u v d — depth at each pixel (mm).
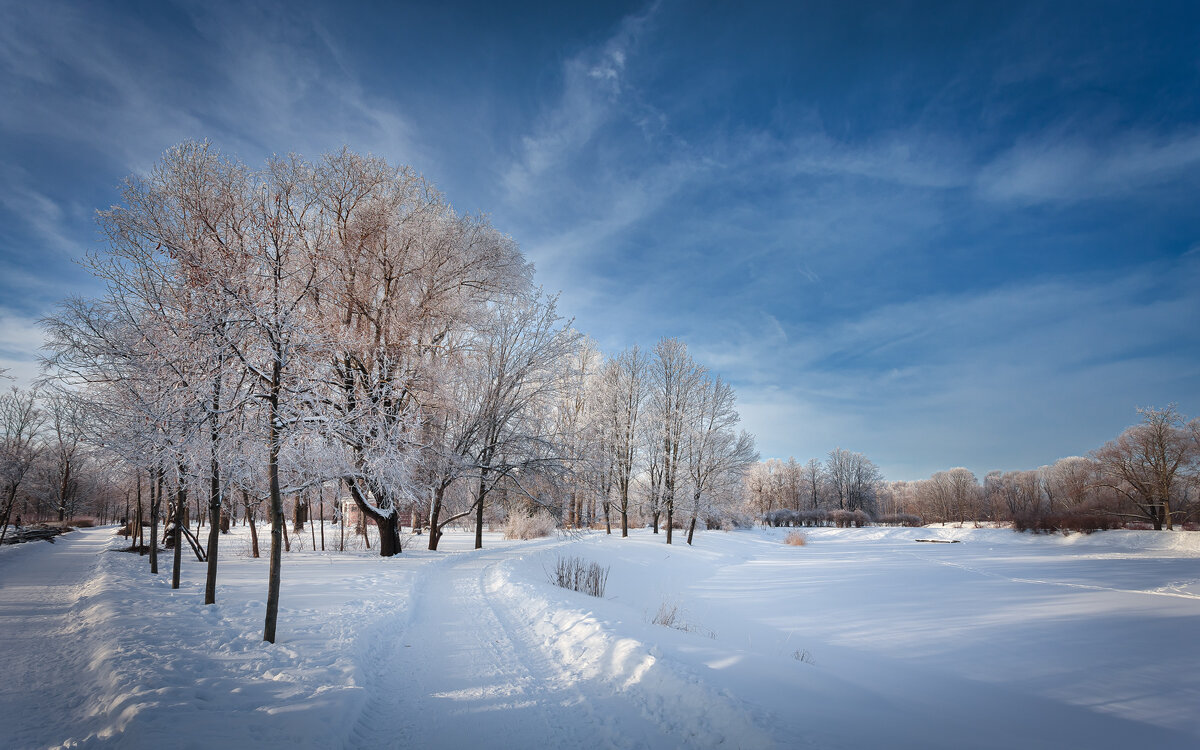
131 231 12109
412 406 18359
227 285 7836
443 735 4941
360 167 17547
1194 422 42312
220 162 14422
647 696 5656
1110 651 10883
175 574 11656
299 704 5086
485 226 21094
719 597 17781
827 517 87188
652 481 34938
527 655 7496
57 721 5074
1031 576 23672
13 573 15852
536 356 22141
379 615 9242
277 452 7672
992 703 7602
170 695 5055
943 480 94000
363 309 17094
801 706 5789
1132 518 46125
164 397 9352
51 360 12320
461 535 35500
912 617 14375
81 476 38031
